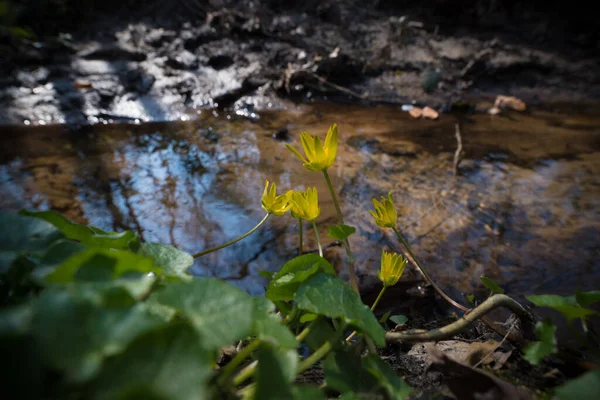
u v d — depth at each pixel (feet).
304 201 4.87
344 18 19.54
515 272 7.90
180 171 10.88
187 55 15.87
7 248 3.41
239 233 8.79
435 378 4.67
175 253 4.00
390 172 11.27
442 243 8.67
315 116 14.34
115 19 16.83
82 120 12.96
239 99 14.71
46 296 2.48
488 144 13.06
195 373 2.28
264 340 3.15
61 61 14.64
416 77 17.28
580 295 4.19
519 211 9.81
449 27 20.80
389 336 4.60
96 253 2.91
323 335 4.15
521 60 18.56
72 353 2.31
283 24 18.25
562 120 15.28
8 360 2.31
